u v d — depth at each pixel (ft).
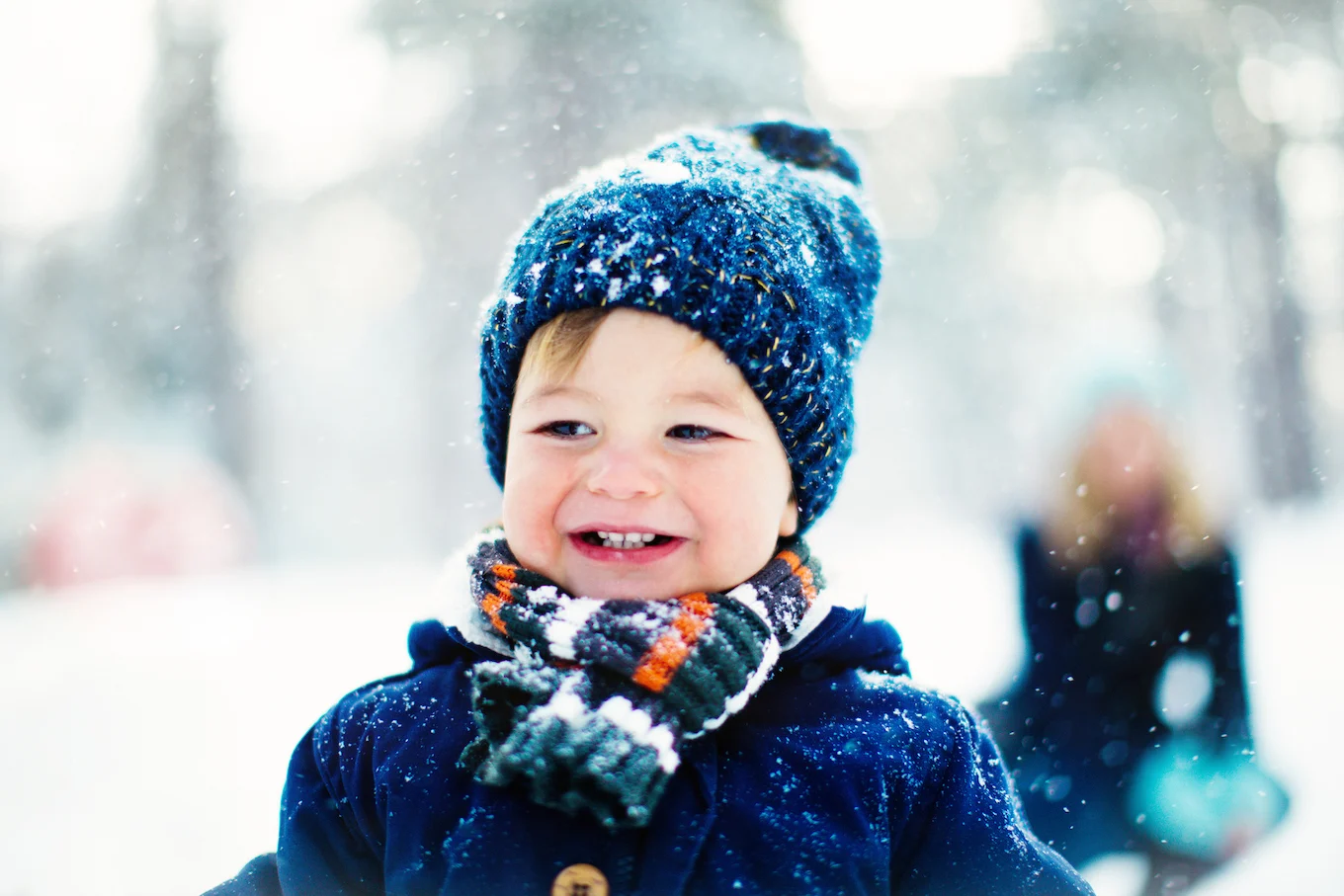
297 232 66.28
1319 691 16.37
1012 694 10.15
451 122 53.93
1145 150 63.82
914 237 75.20
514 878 4.59
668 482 4.84
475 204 52.13
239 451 63.16
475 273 54.19
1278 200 63.93
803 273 5.28
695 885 4.60
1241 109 63.26
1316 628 20.77
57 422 64.34
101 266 63.21
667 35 49.29
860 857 4.71
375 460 91.61
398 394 90.68
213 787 14.29
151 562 43.29
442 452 59.67
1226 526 9.98
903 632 22.07
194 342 63.05
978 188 71.87
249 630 25.81
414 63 54.49
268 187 65.36
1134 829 9.20
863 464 84.79
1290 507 47.32
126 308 62.80
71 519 43.32
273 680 20.44
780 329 5.05
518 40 50.29
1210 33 63.05
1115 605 9.91
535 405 4.97
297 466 90.53
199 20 62.95
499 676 4.58
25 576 43.80
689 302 4.86
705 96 49.55
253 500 63.10
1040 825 9.43
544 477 4.94
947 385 82.28
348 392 92.99
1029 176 70.33
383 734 5.22
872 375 82.48
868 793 4.90
